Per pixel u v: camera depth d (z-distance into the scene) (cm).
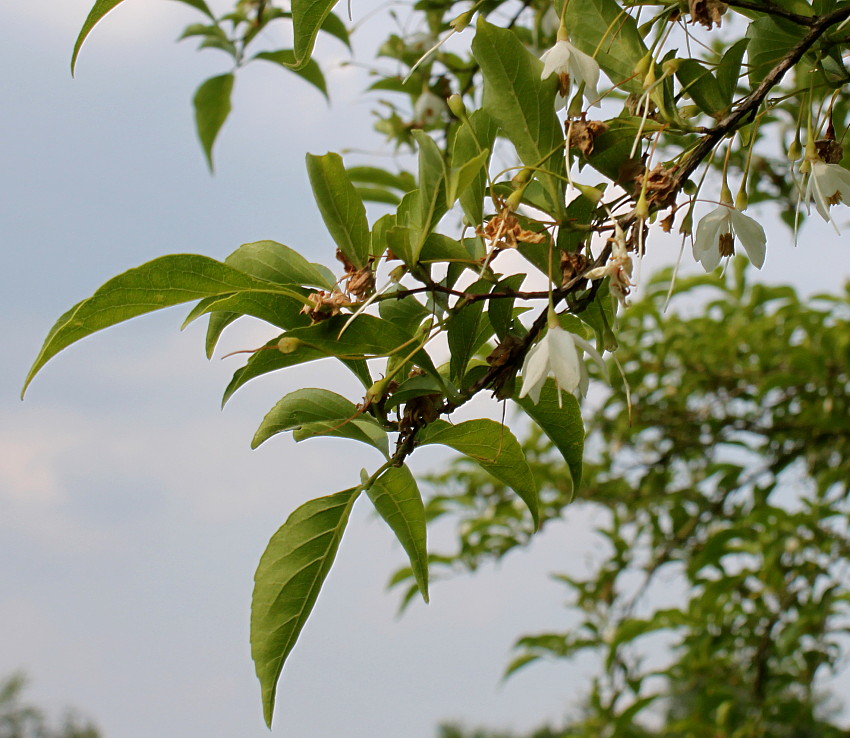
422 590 78
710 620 150
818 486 151
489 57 77
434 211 75
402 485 78
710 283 182
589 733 155
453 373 77
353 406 77
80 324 73
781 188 117
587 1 79
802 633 139
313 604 76
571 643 171
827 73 81
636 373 191
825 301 172
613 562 182
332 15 129
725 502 177
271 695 76
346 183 76
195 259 73
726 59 78
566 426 79
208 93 142
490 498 198
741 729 142
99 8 77
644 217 75
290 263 77
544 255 77
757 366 187
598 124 77
